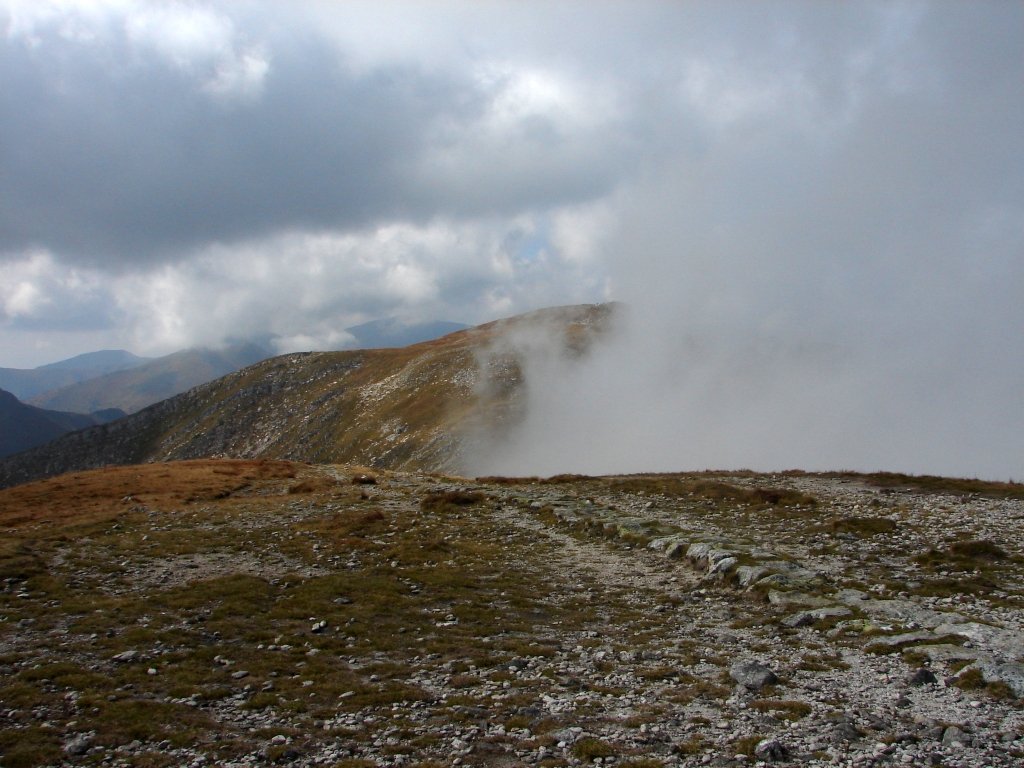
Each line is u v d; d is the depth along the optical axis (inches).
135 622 811.4
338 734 517.0
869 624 755.4
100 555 1195.9
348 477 2598.4
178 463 2942.9
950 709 538.3
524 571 1111.6
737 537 1242.0
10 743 494.0
